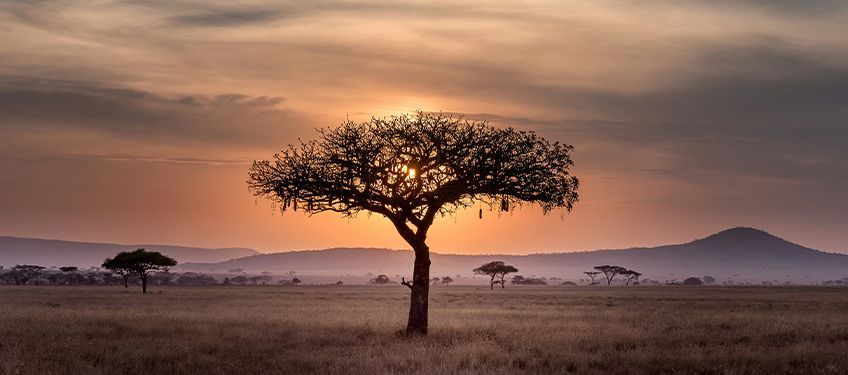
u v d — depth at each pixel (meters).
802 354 22.52
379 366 18.98
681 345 25.89
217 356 21.27
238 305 59.78
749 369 19.75
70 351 21.78
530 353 22.58
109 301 64.62
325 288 173.75
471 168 28.39
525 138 28.75
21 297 73.44
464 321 38.22
